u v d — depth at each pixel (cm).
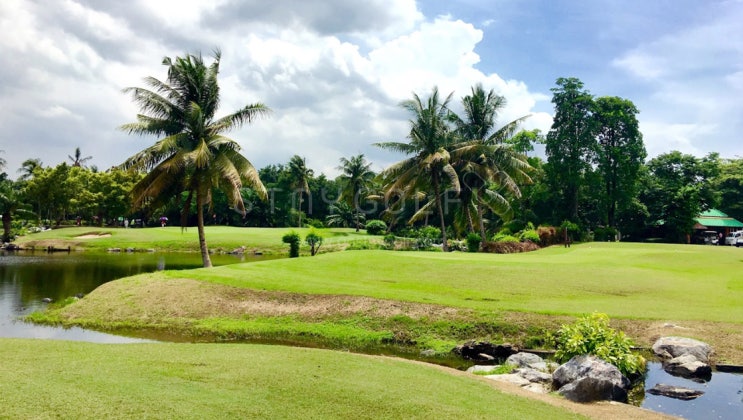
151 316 1744
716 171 6562
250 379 840
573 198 5697
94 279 2870
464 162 4203
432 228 5072
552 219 5825
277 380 839
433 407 758
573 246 4366
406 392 820
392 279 2181
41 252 4919
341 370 927
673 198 5831
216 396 747
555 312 1494
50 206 7956
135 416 650
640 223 6147
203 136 2784
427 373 969
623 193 5491
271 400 745
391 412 728
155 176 2761
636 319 1434
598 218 6141
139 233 6034
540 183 5878
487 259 2711
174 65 2716
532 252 3828
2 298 2212
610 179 5525
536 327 1429
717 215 6681
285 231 6612
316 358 1010
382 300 1680
